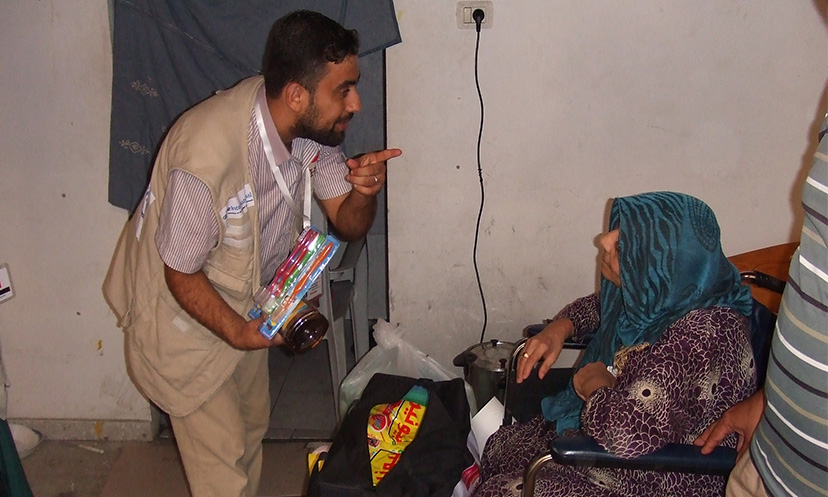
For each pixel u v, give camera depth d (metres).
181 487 2.27
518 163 2.26
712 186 2.23
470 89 2.18
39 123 2.17
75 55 2.10
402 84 2.19
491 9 2.09
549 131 2.21
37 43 2.09
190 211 1.43
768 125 2.15
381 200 3.08
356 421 1.66
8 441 1.64
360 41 2.06
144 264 1.59
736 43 2.07
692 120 2.17
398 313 2.48
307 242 1.49
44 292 2.35
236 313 1.51
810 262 0.92
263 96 1.50
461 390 1.78
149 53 2.05
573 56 2.12
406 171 2.29
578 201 2.29
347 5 2.02
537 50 2.13
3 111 2.15
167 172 1.49
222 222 1.50
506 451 1.69
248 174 1.50
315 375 2.94
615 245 1.52
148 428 2.49
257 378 1.91
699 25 2.06
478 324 2.47
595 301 1.79
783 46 2.06
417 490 1.53
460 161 2.27
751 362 1.41
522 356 1.71
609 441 1.32
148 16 2.01
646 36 2.09
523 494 1.37
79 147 2.20
